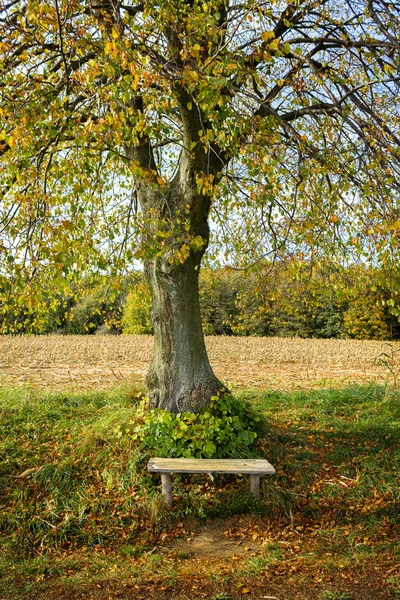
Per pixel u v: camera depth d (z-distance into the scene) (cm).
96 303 1300
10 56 550
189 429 666
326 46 707
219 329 3409
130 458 647
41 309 890
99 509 589
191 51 475
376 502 606
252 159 523
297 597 432
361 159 551
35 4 466
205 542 544
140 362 1989
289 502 602
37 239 474
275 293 846
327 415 843
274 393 995
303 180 571
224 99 505
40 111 478
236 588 450
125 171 859
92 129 482
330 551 518
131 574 480
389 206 545
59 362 1939
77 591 452
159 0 498
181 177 677
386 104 652
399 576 461
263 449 695
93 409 836
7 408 805
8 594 449
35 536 549
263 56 483
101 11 517
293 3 620
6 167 613
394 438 736
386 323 3391
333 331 3553
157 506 579
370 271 584
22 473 634
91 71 457
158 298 718
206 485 629
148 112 547
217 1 552
